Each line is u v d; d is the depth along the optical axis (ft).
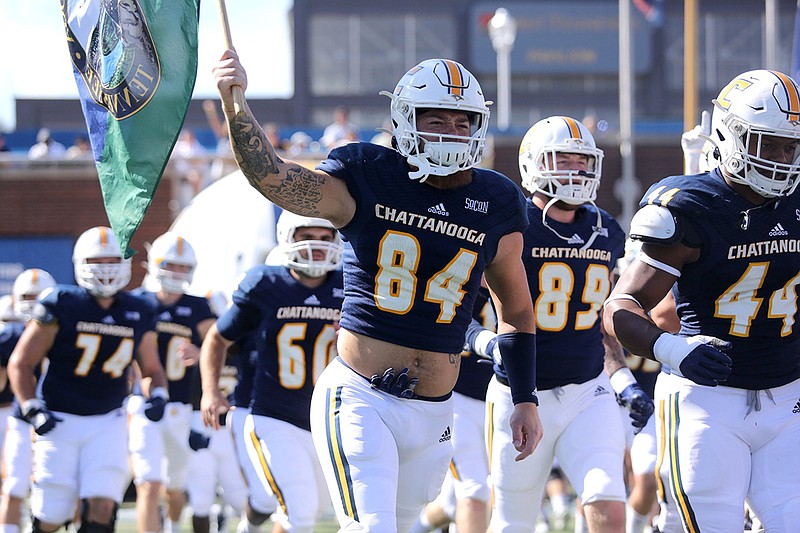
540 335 66.08
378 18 380.78
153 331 88.28
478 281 50.29
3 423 109.29
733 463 50.72
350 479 49.01
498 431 65.87
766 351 51.06
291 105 381.19
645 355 50.06
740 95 49.42
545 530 117.19
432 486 52.06
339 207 48.62
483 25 375.86
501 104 298.76
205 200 162.40
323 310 72.54
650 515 81.97
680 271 50.93
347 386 49.96
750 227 49.83
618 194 220.64
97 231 85.25
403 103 48.57
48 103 339.36
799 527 49.52
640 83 375.45
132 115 51.78
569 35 374.43
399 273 49.11
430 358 49.85
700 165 63.77
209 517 101.86
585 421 65.67
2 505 94.63
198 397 85.61
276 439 71.61
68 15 54.90
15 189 216.95
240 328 74.08
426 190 49.08
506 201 50.39
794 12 377.50
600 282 67.67
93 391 84.17
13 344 107.34
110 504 82.23
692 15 183.93
